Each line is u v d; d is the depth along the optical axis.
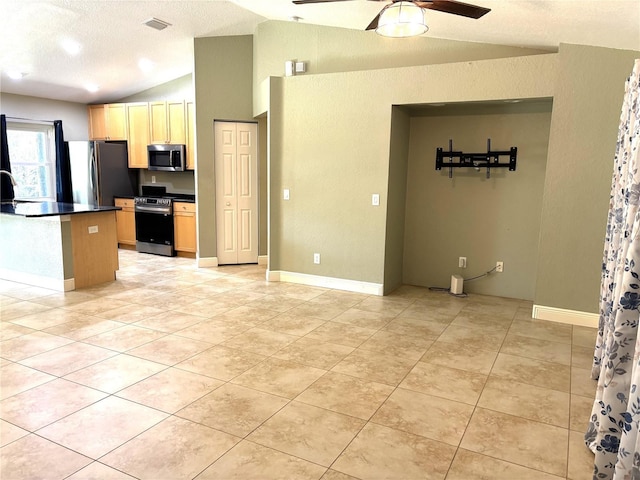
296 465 2.06
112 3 4.70
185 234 6.92
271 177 5.27
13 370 2.97
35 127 7.36
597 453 1.89
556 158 3.91
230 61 5.93
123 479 1.94
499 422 2.45
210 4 4.91
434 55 4.70
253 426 2.37
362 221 4.90
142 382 2.84
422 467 2.06
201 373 2.97
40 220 4.89
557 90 3.86
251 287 5.19
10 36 5.14
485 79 4.14
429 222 5.20
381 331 3.81
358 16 4.37
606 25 3.10
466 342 3.58
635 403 1.47
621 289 1.86
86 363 3.09
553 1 2.88
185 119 7.00
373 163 4.75
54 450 2.14
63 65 6.17
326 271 5.19
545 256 4.05
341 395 2.71
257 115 5.90
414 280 5.37
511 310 4.43
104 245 5.27
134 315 4.12
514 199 4.75
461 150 4.93
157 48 5.98
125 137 7.58
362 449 2.19
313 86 4.94
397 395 2.72
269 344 3.49
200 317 4.10
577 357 3.32
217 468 2.03
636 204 1.93
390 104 4.59
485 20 3.66
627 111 2.52
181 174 7.59
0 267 5.36
